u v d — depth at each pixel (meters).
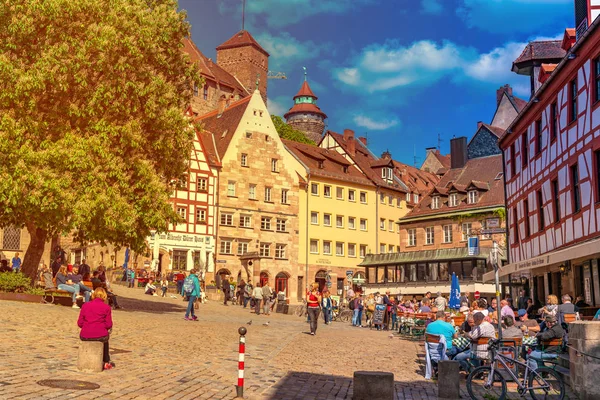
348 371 14.61
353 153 78.94
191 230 58.19
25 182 22.91
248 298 42.19
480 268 51.53
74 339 14.97
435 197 61.56
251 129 64.31
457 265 53.16
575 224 24.31
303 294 66.06
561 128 26.03
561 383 11.33
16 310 20.19
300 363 15.26
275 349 17.53
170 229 56.66
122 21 24.98
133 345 15.34
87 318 11.43
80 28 24.31
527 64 34.94
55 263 33.88
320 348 18.94
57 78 23.33
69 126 24.09
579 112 23.84
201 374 12.09
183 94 29.06
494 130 65.19
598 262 22.59
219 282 49.94
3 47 23.88
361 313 34.38
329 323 33.75
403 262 56.72
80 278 25.23
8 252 47.16
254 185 63.62
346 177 71.62
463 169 64.75
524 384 11.44
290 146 70.88
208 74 88.75
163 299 39.28
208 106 88.38
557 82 26.42
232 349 16.56
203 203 59.38
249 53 105.44
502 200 56.47
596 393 11.05
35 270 26.25
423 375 14.84
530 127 31.05
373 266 59.62
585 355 11.14
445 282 52.09
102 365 11.27
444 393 11.88
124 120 25.38
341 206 70.94
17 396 8.38
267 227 63.97
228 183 61.72
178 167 27.94
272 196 64.75
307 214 67.44
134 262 52.88
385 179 77.00
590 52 22.67
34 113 23.53
